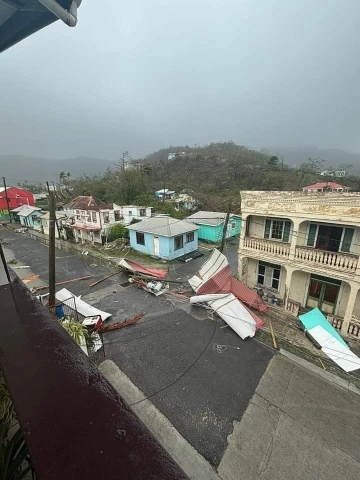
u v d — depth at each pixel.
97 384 1.16
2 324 1.62
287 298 13.28
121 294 16.33
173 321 13.22
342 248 11.56
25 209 38.25
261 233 14.30
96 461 0.83
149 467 0.81
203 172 60.09
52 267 10.52
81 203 28.81
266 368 10.09
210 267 15.80
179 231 22.59
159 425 7.81
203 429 7.70
